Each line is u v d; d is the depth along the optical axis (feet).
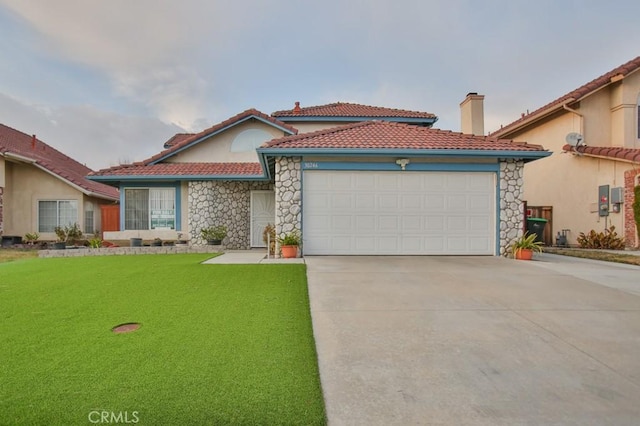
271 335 15.30
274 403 10.30
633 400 10.79
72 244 57.11
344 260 34.73
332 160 37.86
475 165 38.45
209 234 49.62
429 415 10.01
